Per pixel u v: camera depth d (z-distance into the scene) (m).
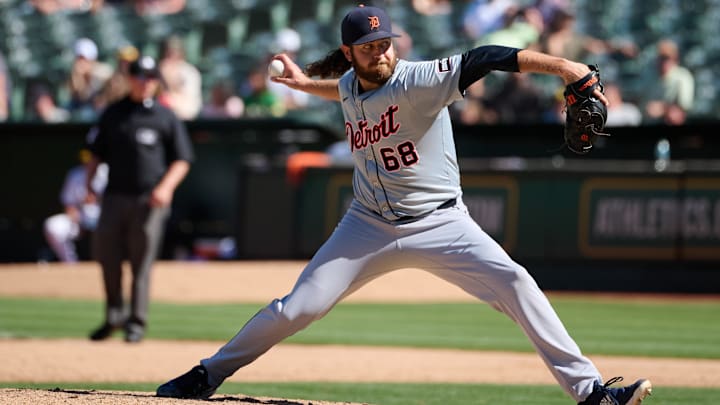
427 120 14.79
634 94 54.22
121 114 28.53
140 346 27.47
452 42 61.62
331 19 66.94
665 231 42.78
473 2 62.03
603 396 14.41
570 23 53.53
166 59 55.12
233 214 50.94
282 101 55.34
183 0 69.56
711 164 44.84
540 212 44.56
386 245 15.28
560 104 49.59
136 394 16.20
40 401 14.95
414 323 34.81
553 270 44.41
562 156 47.09
